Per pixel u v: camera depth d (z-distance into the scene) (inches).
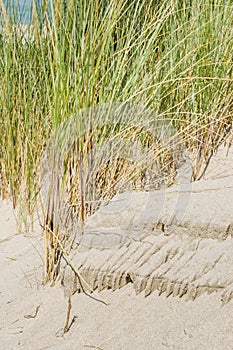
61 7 71.5
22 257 77.2
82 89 71.6
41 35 84.5
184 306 58.8
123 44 84.9
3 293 68.7
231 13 94.1
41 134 83.6
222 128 97.4
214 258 61.6
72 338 57.8
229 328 53.9
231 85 95.3
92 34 73.0
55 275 68.7
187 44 90.7
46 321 61.7
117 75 78.5
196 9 92.5
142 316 58.7
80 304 63.1
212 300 58.2
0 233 87.0
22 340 59.1
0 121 96.3
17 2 90.2
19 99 88.7
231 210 65.8
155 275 61.6
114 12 73.1
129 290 63.1
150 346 54.0
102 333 57.6
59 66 70.0
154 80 84.7
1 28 92.5
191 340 53.6
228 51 94.2
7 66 90.6
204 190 72.4
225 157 94.3
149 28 83.7
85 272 64.6
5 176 97.3
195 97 92.3
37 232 83.7
